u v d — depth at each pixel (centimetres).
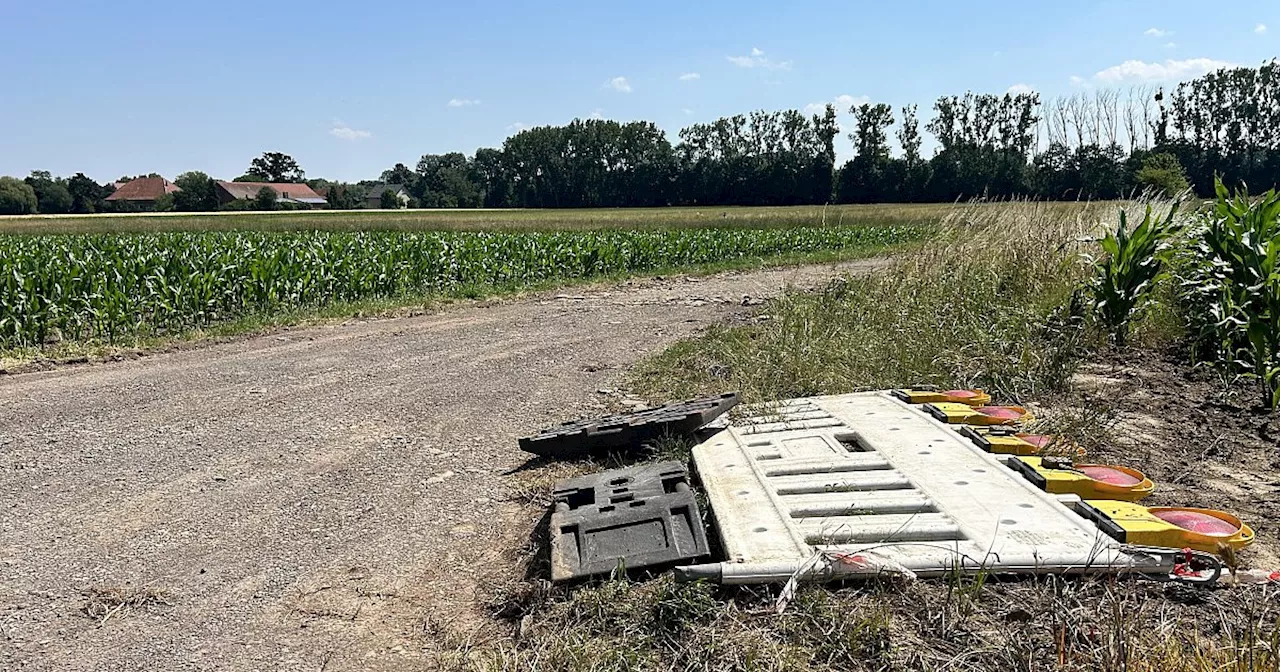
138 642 305
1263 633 252
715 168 9075
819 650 259
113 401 684
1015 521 326
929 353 661
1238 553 319
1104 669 237
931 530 320
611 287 1648
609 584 308
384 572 359
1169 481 407
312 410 641
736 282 1716
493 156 10600
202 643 304
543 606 312
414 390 707
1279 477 411
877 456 417
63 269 1142
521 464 501
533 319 1156
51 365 857
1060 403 553
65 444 560
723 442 466
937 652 254
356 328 1094
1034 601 276
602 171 9825
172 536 402
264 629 313
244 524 415
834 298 971
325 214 7400
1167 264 728
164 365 848
